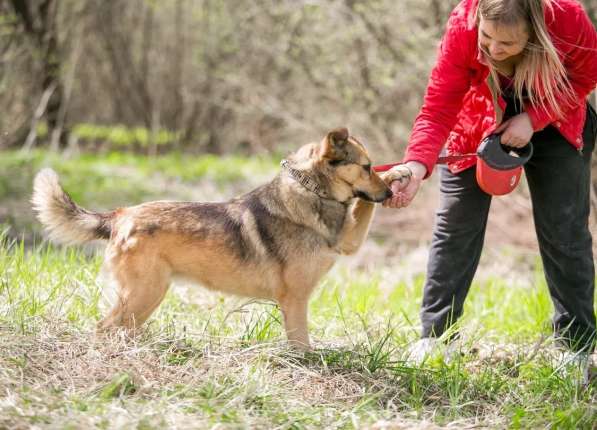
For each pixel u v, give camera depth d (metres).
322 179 4.16
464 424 3.44
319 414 3.31
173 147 17.33
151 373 3.59
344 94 11.90
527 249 8.73
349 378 3.81
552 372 4.07
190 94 16.88
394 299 6.17
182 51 17.12
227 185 12.59
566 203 4.07
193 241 4.20
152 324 4.45
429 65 9.24
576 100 3.78
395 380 3.88
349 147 4.14
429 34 8.99
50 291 4.67
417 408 3.55
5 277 4.82
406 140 11.27
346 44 10.96
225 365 3.74
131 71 17.33
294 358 3.95
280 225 4.18
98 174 12.60
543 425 3.49
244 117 16.50
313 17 11.19
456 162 4.23
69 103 17.03
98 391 3.35
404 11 9.52
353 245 4.34
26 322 4.03
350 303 5.58
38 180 4.34
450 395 3.70
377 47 10.45
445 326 4.39
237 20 15.21
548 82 3.63
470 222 4.29
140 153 17.14
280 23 13.23
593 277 4.24
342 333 4.89
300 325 4.20
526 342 5.01
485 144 3.81
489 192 4.00
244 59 15.05
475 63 3.94
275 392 3.49
